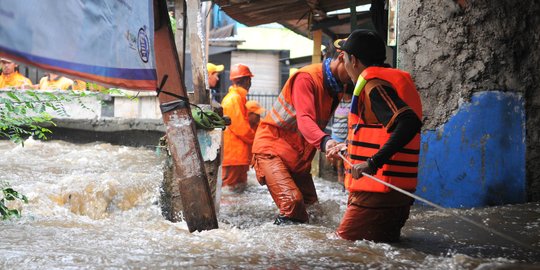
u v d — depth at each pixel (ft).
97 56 12.15
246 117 30.45
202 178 16.29
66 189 20.49
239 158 30.07
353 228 15.46
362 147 14.80
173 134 16.26
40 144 38.96
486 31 22.36
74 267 11.58
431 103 22.88
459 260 11.99
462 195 22.50
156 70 15.30
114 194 20.35
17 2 10.02
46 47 10.73
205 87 19.69
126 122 39.75
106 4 12.42
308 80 18.06
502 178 22.48
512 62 22.49
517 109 22.59
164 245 14.17
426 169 22.90
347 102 30.86
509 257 14.29
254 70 93.35
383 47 15.58
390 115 13.94
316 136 17.04
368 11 41.52
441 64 22.70
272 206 24.11
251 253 13.44
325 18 43.78
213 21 92.99
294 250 13.93
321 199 25.79
